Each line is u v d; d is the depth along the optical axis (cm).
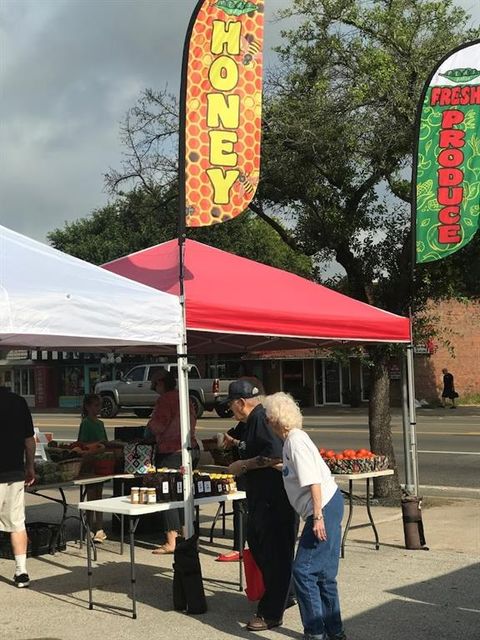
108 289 617
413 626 579
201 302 671
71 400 4816
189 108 666
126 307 615
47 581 729
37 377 4944
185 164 662
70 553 855
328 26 1113
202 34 670
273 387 4072
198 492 653
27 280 584
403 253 1104
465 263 1063
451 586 688
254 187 674
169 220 1370
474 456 1714
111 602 652
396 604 635
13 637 566
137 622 595
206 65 671
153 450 879
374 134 1075
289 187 1148
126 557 828
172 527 838
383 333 845
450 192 865
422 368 3812
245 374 1107
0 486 704
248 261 910
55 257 653
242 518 691
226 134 671
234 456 900
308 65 1139
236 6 677
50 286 586
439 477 1435
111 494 1312
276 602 574
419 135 872
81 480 842
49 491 1409
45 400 4912
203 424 2883
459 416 3092
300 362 4038
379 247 1142
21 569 710
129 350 1076
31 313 562
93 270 651
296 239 1196
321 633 509
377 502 1133
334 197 1146
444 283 1090
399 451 1872
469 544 866
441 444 1967
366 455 834
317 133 1080
